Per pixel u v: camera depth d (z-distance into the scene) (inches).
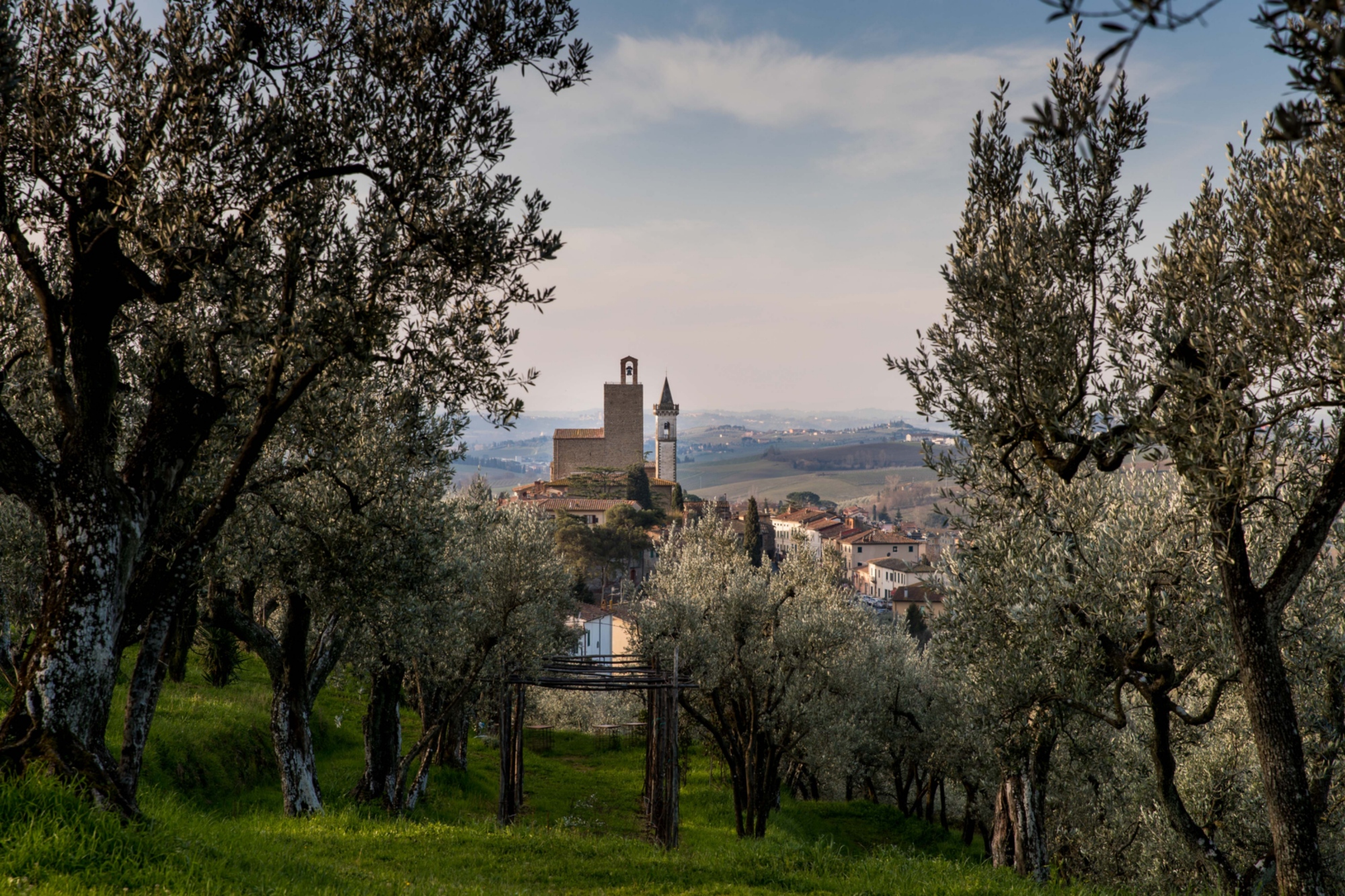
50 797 319.9
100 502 359.9
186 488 497.0
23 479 352.8
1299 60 172.2
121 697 853.8
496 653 881.5
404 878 418.6
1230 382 368.5
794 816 1293.1
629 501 6264.8
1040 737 637.3
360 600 603.8
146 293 363.9
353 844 518.3
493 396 468.8
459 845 552.1
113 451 391.9
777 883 491.8
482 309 445.7
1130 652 526.9
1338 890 555.8
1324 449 405.1
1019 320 415.8
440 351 456.4
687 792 1304.1
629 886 475.8
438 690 954.7
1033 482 559.2
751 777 1021.8
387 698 861.2
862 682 1229.7
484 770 1280.8
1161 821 708.0
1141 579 515.8
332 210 416.2
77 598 350.3
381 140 411.8
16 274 458.3
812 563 1374.3
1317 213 340.5
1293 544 373.1
